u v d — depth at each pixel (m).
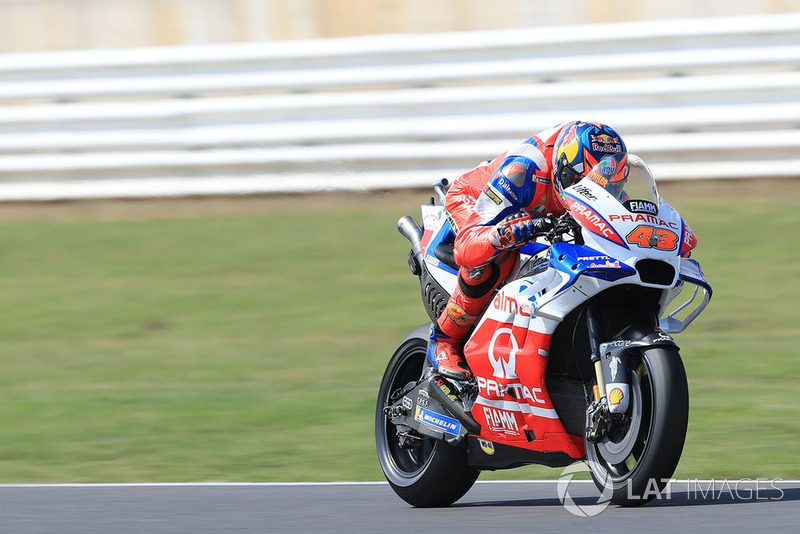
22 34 62.03
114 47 61.34
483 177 15.99
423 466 16.23
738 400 24.25
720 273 35.69
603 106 42.84
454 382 15.80
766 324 31.39
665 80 42.38
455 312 15.66
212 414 25.11
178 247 42.56
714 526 12.51
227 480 19.28
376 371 28.94
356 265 39.53
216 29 60.66
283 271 39.34
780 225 39.31
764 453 19.58
